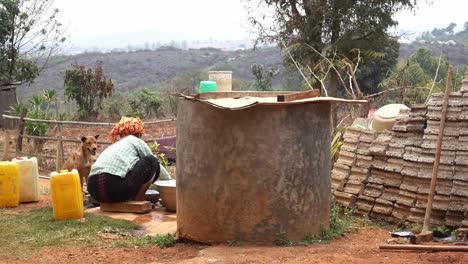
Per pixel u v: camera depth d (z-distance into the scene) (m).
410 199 7.64
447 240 6.75
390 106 9.03
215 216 6.42
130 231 7.39
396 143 7.96
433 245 6.19
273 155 6.27
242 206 6.32
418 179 7.61
